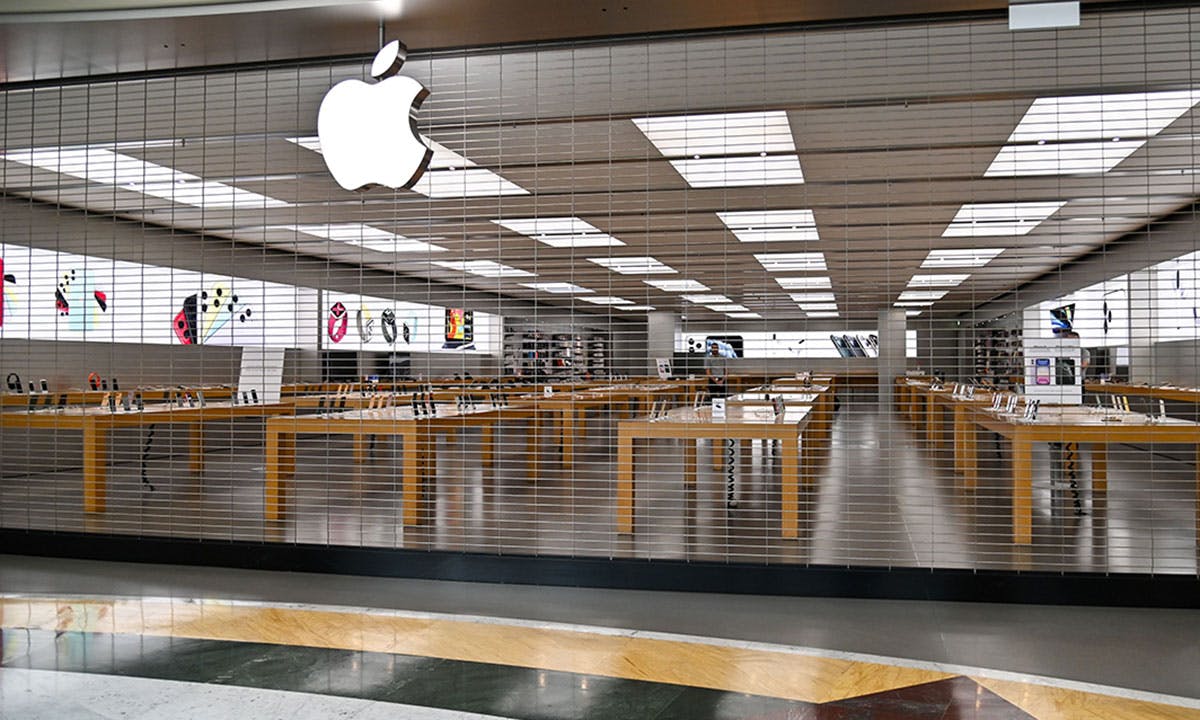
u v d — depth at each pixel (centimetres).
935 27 417
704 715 260
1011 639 342
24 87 505
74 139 597
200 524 534
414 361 1107
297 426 560
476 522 562
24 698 273
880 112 547
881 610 386
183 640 336
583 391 990
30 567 476
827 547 478
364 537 507
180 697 274
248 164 657
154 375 927
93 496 594
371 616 372
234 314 924
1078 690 281
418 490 560
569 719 256
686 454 654
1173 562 436
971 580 401
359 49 441
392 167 375
